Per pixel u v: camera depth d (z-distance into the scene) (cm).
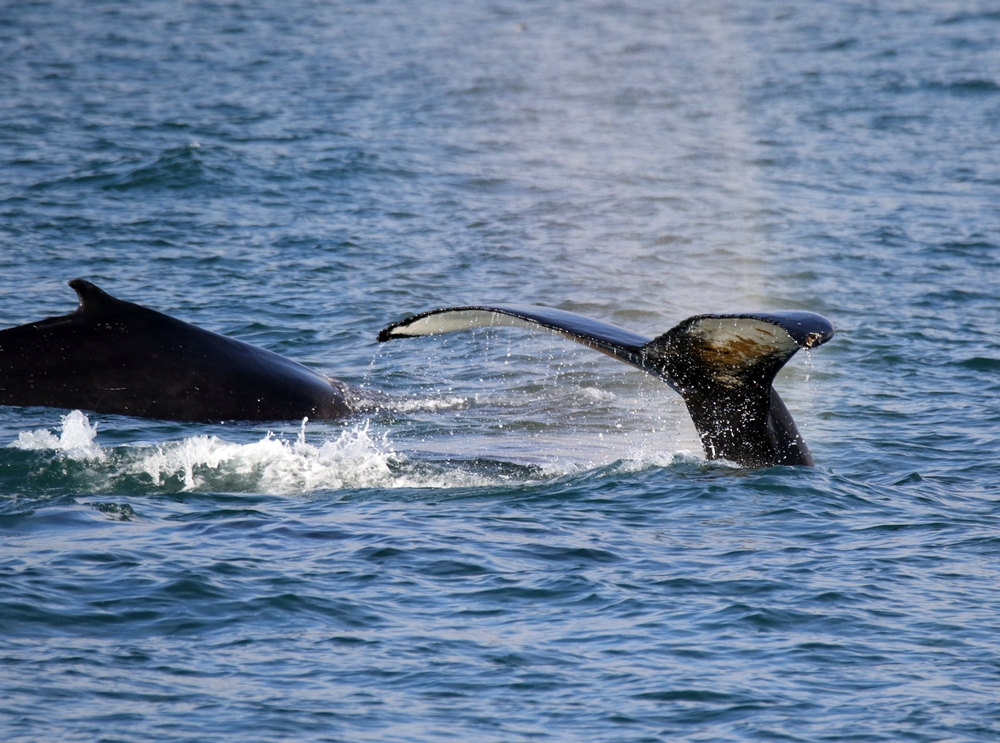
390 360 6425
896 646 3039
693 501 4016
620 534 3762
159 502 4009
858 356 6538
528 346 6694
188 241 8838
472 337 6875
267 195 10406
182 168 10869
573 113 15575
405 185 11106
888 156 12962
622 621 3167
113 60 18275
